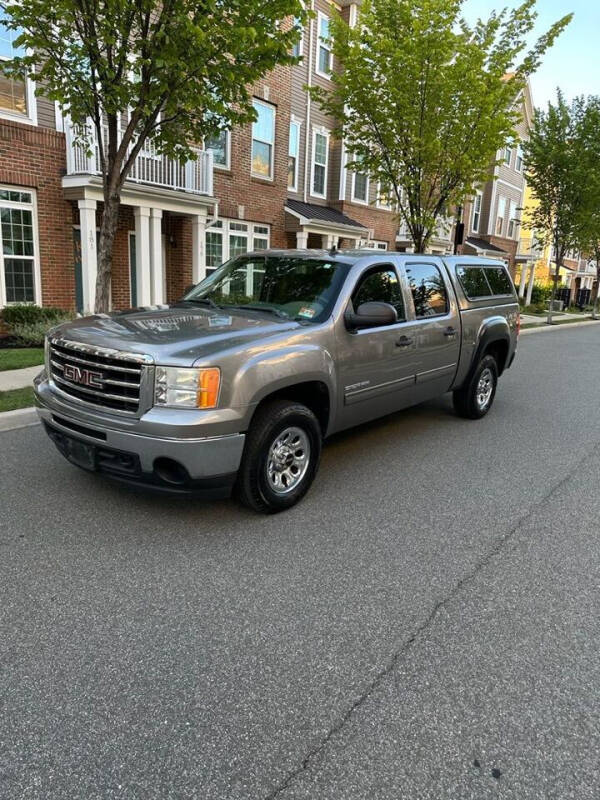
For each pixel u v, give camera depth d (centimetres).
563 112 1991
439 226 1324
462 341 614
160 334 370
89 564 332
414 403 570
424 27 1084
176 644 265
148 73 629
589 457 568
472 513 426
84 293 1154
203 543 362
